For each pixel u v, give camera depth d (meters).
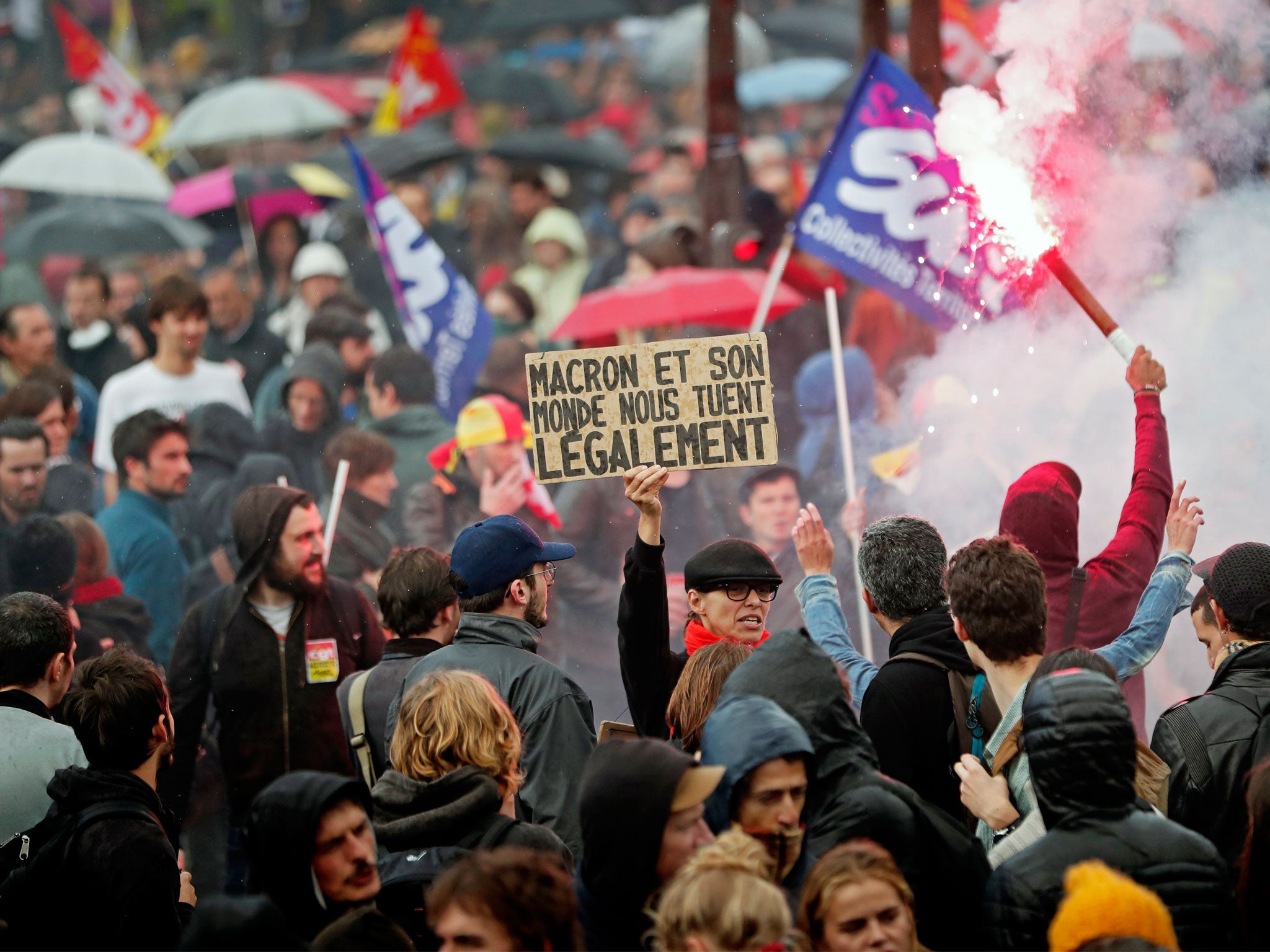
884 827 10.73
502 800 11.93
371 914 10.52
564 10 64.38
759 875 9.09
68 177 42.47
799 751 10.37
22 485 24.73
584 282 40.25
